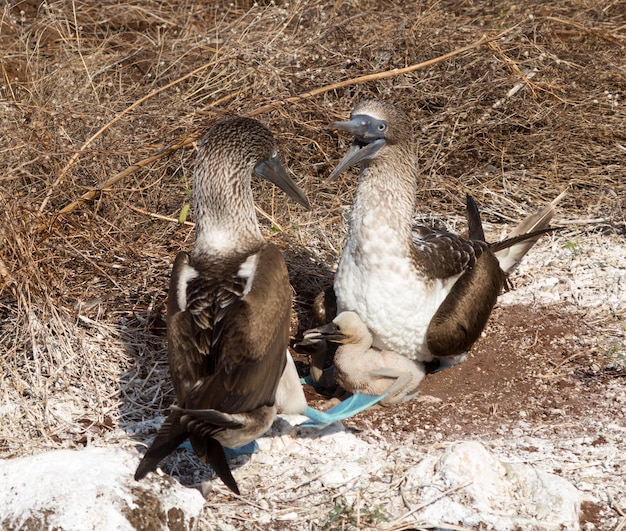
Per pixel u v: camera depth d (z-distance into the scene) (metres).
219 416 7.01
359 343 9.46
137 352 10.02
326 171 13.38
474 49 14.22
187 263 8.35
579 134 14.08
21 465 7.69
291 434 8.84
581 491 8.09
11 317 10.10
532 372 10.04
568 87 14.40
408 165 9.51
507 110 14.14
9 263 10.25
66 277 10.73
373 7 15.63
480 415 9.34
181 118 12.36
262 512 7.89
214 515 7.84
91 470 7.58
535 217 11.57
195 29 15.29
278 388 8.48
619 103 14.80
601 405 9.41
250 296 7.69
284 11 14.14
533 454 8.60
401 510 7.82
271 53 13.55
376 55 14.20
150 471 7.02
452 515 7.71
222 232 8.62
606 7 16.23
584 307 11.10
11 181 11.41
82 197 11.16
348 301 9.68
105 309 10.40
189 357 7.54
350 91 13.98
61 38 14.68
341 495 8.01
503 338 10.67
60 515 7.20
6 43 14.97
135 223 11.80
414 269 9.47
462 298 9.80
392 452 8.61
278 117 12.73
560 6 16.47
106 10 16.30
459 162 13.90
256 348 7.52
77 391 9.34
